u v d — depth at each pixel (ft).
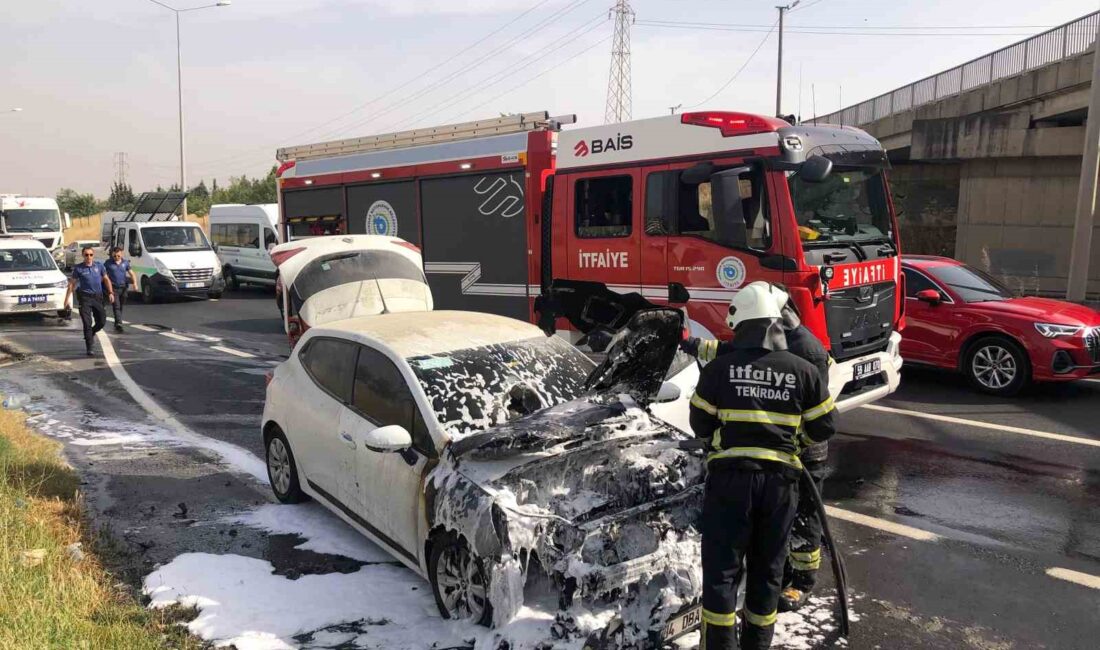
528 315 28.02
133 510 18.31
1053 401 28.12
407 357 15.30
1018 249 67.41
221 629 12.80
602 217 25.02
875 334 23.04
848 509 18.39
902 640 12.63
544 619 11.74
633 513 12.67
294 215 39.75
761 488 10.81
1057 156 64.28
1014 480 20.17
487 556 11.78
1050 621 13.20
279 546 16.22
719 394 11.18
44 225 95.86
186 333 49.55
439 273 31.35
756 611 11.11
